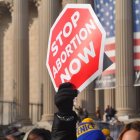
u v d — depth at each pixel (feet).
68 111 32.71
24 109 233.76
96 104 229.04
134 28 193.88
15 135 54.24
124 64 191.31
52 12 224.74
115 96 212.43
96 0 191.01
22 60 237.45
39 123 212.23
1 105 238.27
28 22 246.88
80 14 41.60
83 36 41.32
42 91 237.45
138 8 194.29
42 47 230.27
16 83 236.63
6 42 273.75
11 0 265.34
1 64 274.16
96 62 40.75
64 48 42.06
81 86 41.19
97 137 38.58
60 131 32.65
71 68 41.57
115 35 192.44
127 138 30.09
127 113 190.60
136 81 192.44
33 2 259.60
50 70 42.96
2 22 276.62
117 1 192.54
